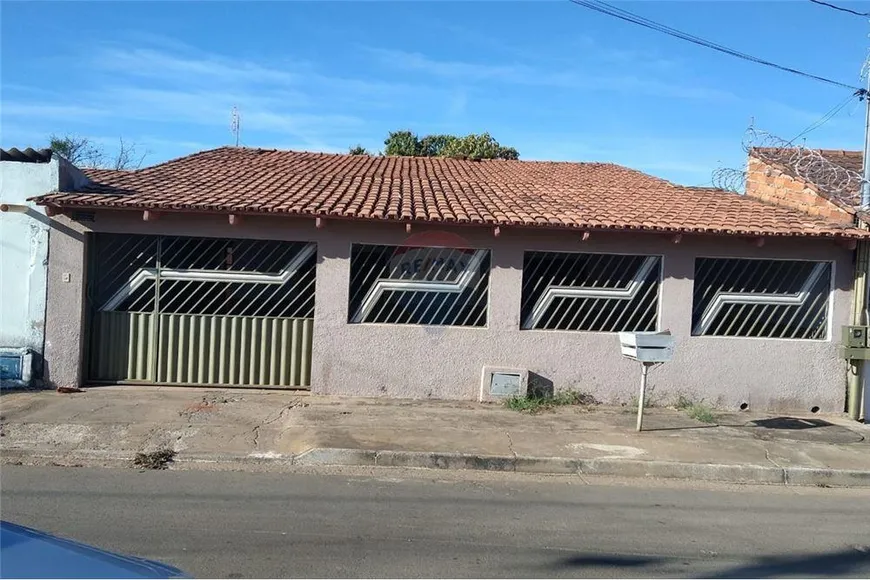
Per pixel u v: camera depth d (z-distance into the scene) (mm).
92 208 9516
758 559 5027
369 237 10086
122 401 9273
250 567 4539
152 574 2557
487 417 9141
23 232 9930
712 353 10273
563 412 9617
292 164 13766
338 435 7934
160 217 9953
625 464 7391
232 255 10297
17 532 2662
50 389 9938
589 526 5656
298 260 10328
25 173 9875
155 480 6523
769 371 10273
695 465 7398
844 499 6801
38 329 9961
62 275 9945
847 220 10188
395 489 6520
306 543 5020
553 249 10188
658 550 5148
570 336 10227
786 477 7371
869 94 11406
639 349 8523
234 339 10289
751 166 12641
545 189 12375
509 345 10203
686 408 10070
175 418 8547
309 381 10391
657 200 11648
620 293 10352
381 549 4957
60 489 6145
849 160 13781
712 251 10250
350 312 10234
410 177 13117
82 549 2648
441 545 5082
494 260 10156
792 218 10516
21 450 7211
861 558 5102
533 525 5625
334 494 6270
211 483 6477
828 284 10398
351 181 12188
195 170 12242
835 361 10305
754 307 10422
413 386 10188
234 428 8234
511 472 7332
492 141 30438
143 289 10258
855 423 9664
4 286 9945
